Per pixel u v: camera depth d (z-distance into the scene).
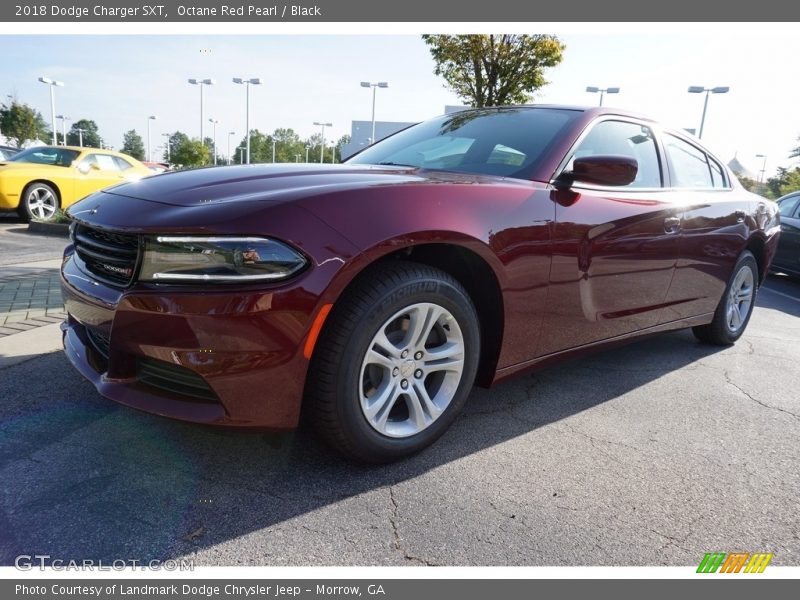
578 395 3.05
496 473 2.18
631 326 3.07
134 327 1.80
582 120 2.86
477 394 2.98
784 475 2.30
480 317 2.43
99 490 1.92
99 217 1.97
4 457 2.09
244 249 1.72
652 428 2.68
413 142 3.19
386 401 2.07
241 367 1.75
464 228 2.09
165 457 2.14
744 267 4.06
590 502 2.03
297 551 1.70
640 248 2.89
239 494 1.95
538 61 12.73
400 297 1.97
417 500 1.97
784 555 1.80
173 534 1.73
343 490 2.00
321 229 1.81
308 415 1.95
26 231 8.47
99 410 2.48
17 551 1.63
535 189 2.42
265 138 88.62
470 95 13.57
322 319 1.81
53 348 3.19
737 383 3.38
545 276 2.41
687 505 2.05
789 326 5.22
